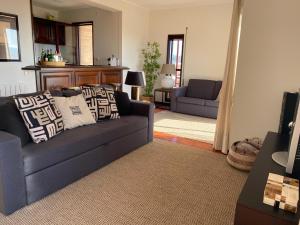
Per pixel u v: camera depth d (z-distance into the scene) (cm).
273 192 114
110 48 586
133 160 276
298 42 234
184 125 445
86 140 226
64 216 175
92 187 216
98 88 306
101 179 230
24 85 398
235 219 115
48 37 654
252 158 247
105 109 293
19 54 389
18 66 390
